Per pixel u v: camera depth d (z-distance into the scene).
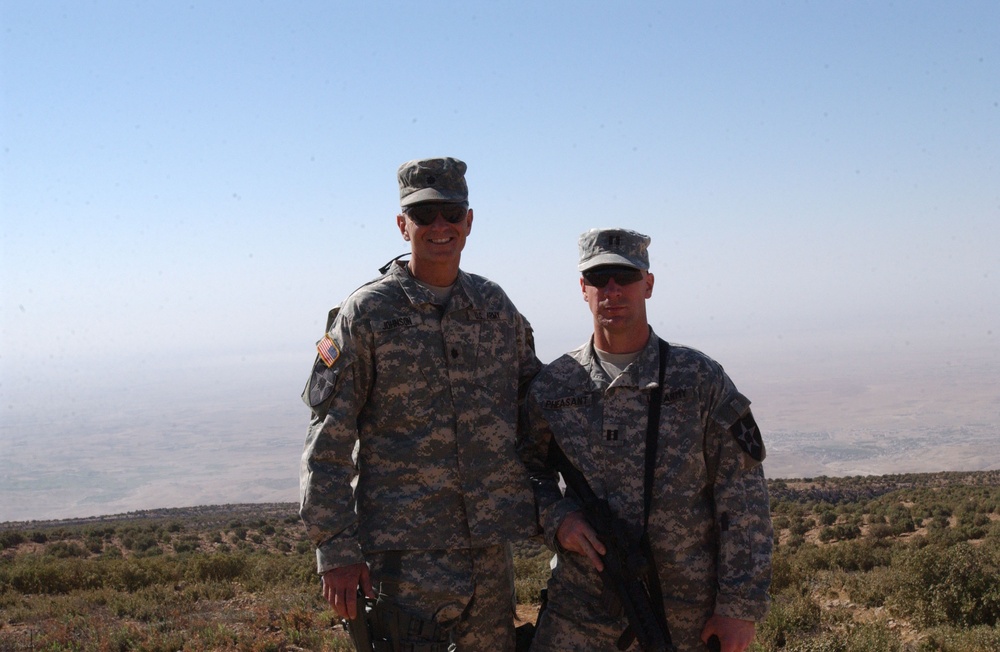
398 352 3.50
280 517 41.19
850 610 9.58
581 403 3.57
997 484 43.34
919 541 18.56
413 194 3.57
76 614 9.82
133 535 27.72
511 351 3.76
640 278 3.52
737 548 3.35
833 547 16.72
